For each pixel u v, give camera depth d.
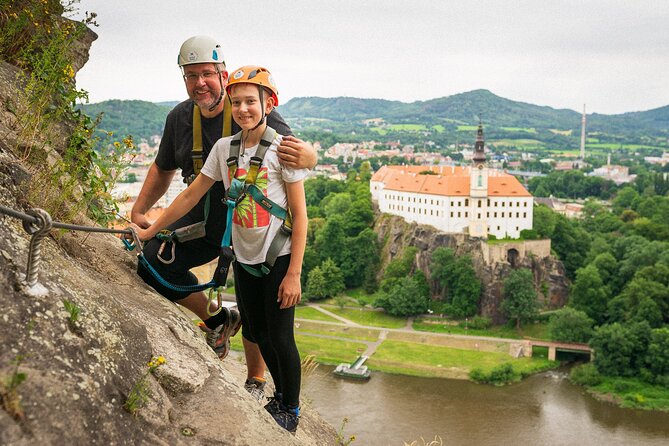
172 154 8.24
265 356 7.30
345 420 9.80
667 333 91.19
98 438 4.24
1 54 9.09
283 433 5.80
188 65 7.42
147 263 7.55
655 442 66.75
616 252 144.12
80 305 5.07
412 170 186.75
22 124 7.75
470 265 131.75
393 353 100.69
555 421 72.19
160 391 5.24
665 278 116.88
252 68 6.35
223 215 7.65
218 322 8.29
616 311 114.06
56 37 8.95
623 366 90.50
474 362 96.88
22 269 4.90
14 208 5.94
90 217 8.60
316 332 113.00
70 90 7.99
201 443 5.11
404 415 69.94
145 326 6.04
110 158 7.42
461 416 71.81
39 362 4.25
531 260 136.50
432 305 132.25
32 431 3.80
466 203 141.50
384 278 144.00
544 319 122.44
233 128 7.68
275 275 6.69
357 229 161.38
